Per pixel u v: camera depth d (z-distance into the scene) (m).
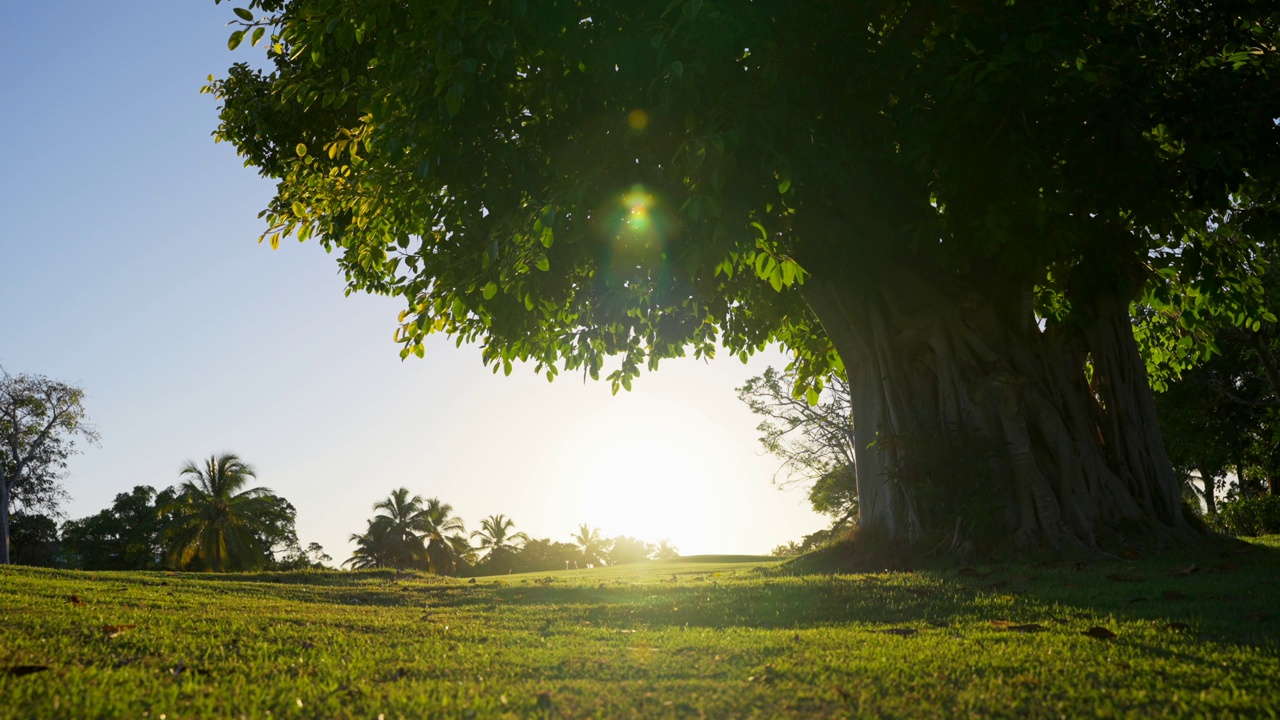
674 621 7.76
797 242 13.24
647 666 5.18
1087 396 13.42
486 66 10.10
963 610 7.63
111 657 5.25
